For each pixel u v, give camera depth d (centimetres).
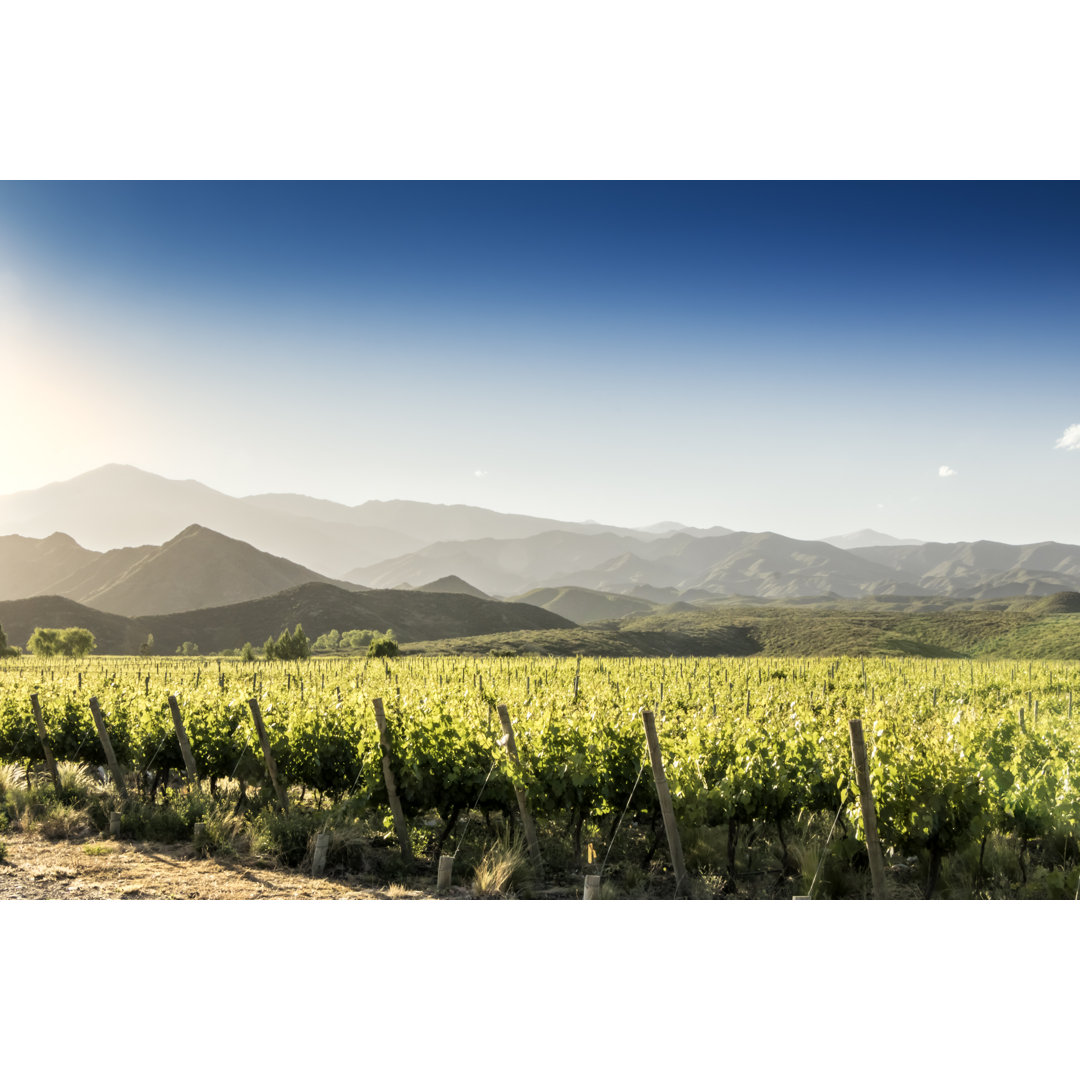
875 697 2006
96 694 1557
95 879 755
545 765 869
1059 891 703
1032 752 1066
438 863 840
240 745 1181
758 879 799
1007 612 14312
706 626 14425
